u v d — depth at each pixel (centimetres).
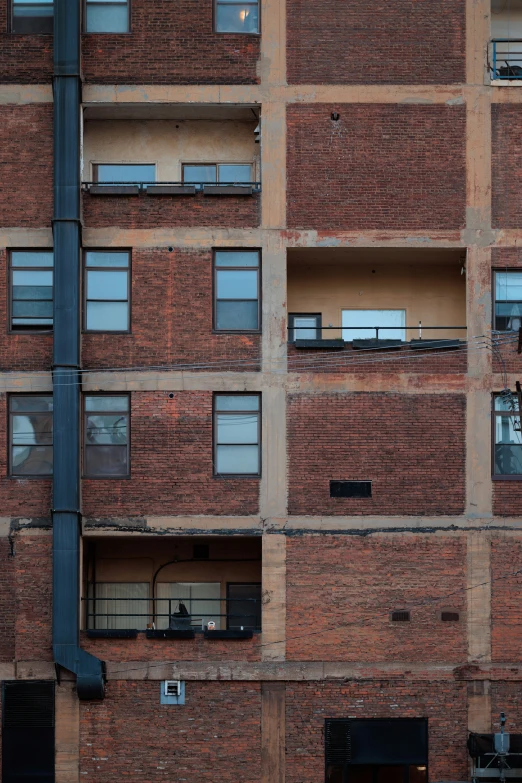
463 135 2667
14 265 2661
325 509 2584
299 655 2547
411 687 2545
